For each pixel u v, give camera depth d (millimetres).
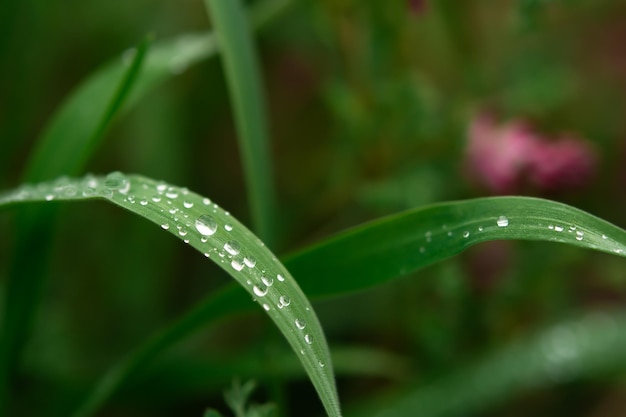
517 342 399
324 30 423
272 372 351
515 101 428
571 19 479
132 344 440
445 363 406
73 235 459
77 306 446
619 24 495
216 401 422
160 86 481
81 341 427
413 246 282
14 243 320
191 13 503
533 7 385
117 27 496
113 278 455
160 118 477
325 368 254
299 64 546
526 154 401
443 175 422
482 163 409
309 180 516
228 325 466
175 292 477
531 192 406
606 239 265
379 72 412
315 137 537
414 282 422
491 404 389
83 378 407
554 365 392
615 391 420
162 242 463
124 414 416
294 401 432
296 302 259
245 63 335
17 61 472
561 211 270
